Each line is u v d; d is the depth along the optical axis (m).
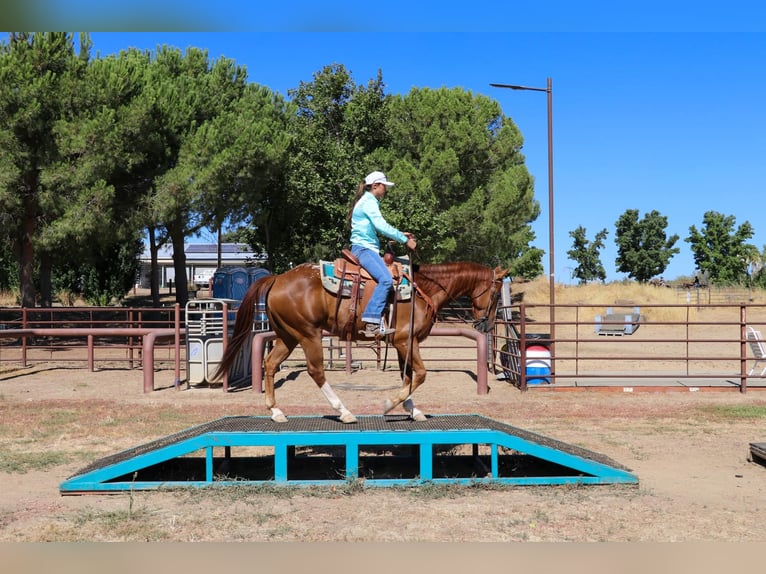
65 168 19.59
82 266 35.34
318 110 30.08
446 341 25.84
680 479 7.14
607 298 38.53
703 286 43.22
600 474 6.77
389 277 7.03
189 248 69.25
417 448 8.91
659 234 51.53
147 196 22.33
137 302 38.44
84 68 20.53
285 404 11.73
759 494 6.57
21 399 12.39
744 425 10.07
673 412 11.08
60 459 7.94
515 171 31.70
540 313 36.12
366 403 11.86
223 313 13.27
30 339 24.22
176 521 5.64
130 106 20.48
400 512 5.91
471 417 7.79
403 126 30.52
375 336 7.16
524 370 13.28
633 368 17.75
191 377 13.52
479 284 7.66
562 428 9.84
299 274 7.30
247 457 8.35
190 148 22.98
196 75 28.16
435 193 30.11
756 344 14.86
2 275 38.03
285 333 7.38
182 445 6.59
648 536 5.31
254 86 27.97
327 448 8.82
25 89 18.69
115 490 6.55
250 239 32.00
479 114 30.73
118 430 9.52
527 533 5.35
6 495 6.54
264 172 25.17
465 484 6.73
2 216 20.53
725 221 51.09
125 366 17.95
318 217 29.47
